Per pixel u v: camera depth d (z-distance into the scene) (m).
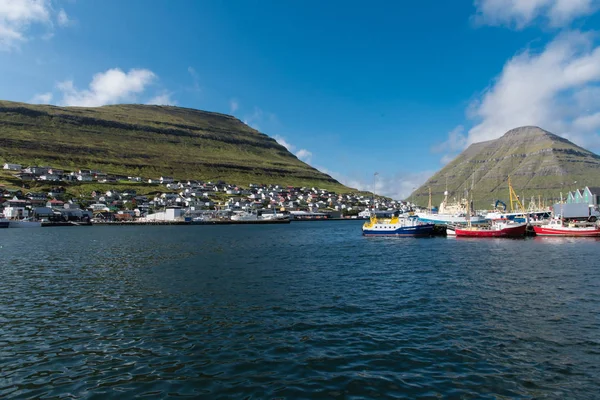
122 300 30.97
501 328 23.20
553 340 21.09
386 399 14.88
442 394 15.27
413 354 19.33
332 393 15.36
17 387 16.06
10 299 31.36
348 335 22.23
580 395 15.18
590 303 28.81
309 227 187.62
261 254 65.25
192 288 35.69
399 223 108.31
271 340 21.48
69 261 55.06
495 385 16.00
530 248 70.44
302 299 31.12
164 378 16.81
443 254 62.34
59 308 28.50
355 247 77.31
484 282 37.59
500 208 183.88
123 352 19.88
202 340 21.58
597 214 136.25
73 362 18.66
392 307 28.39
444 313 26.59
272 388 15.81
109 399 15.00
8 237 110.56
